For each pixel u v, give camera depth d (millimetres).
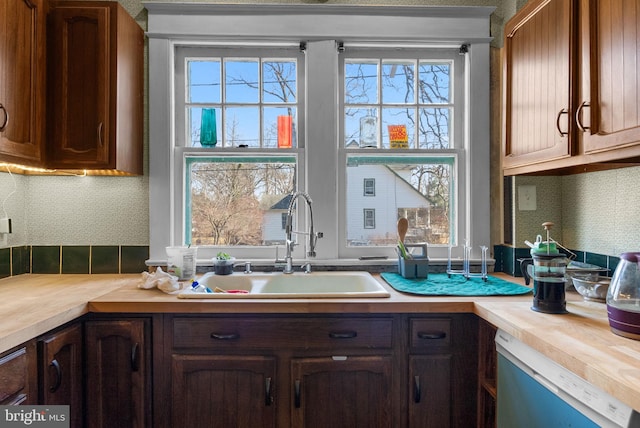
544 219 1896
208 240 2029
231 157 2025
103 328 1391
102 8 1653
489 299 1403
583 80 1253
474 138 1991
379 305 1373
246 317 1402
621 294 988
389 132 2061
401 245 1838
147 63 1960
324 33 1965
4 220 1769
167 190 1943
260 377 1400
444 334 1416
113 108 1659
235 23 1954
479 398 1406
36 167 1577
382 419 1406
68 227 1953
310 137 1970
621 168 1531
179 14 1945
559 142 1359
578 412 853
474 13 1989
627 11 1080
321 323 1402
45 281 1742
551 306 1205
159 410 1408
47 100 1640
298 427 1394
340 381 1405
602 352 869
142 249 1958
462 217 2035
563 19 1337
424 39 1983
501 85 1994
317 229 1976
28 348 1130
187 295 1400
